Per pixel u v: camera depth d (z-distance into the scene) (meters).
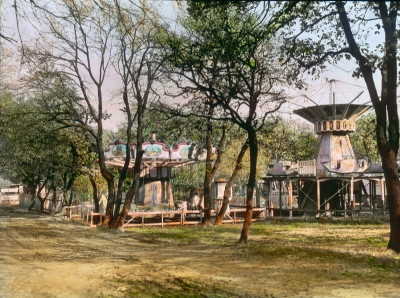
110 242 19.38
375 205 36.94
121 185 25.22
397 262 13.28
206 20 16.56
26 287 8.81
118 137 38.41
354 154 35.47
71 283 9.66
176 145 31.75
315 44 15.54
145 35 20.95
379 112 15.44
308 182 35.62
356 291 9.53
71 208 33.12
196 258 14.48
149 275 11.16
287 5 12.52
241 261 13.81
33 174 38.06
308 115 35.66
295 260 13.98
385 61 14.41
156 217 30.67
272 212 34.31
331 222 29.94
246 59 17.11
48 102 27.58
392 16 14.24
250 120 18.53
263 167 42.78
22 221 29.39
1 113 22.42
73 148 33.31
